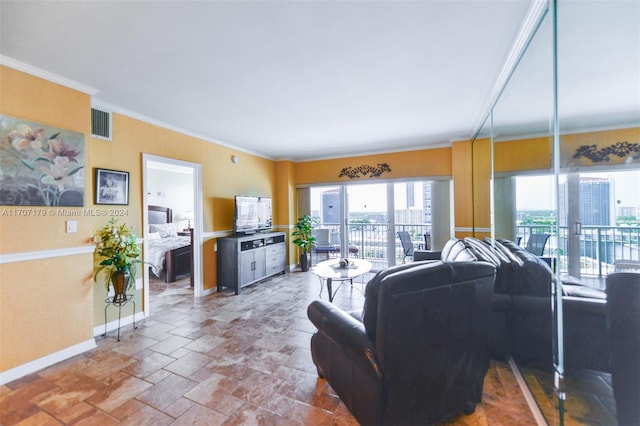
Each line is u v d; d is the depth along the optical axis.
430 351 1.43
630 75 1.80
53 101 2.36
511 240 2.74
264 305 3.68
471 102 3.02
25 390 1.95
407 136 4.34
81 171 2.53
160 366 2.23
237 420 1.66
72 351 2.41
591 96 1.83
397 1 1.57
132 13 1.63
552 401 1.70
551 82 1.71
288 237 5.86
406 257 5.23
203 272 4.13
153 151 3.45
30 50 2.00
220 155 4.54
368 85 2.61
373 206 5.57
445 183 4.77
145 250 3.29
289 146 4.92
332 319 1.72
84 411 1.74
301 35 1.87
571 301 1.61
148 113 3.26
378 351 1.36
